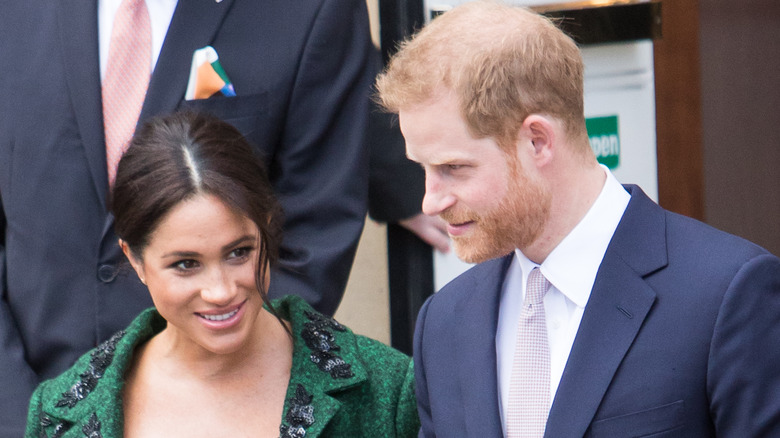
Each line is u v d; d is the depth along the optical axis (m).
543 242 7.29
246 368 8.48
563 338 7.34
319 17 11.05
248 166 8.13
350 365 8.42
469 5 7.25
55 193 10.73
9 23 11.05
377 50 12.79
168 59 10.77
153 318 8.94
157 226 7.81
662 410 6.75
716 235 7.07
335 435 8.34
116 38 10.85
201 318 8.04
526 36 6.96
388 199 13.09
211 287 7.86
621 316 7.00
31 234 10.78
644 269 7.05
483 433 7.32
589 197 7.26
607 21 13.71
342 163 11.17
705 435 6.79
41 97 10.82
